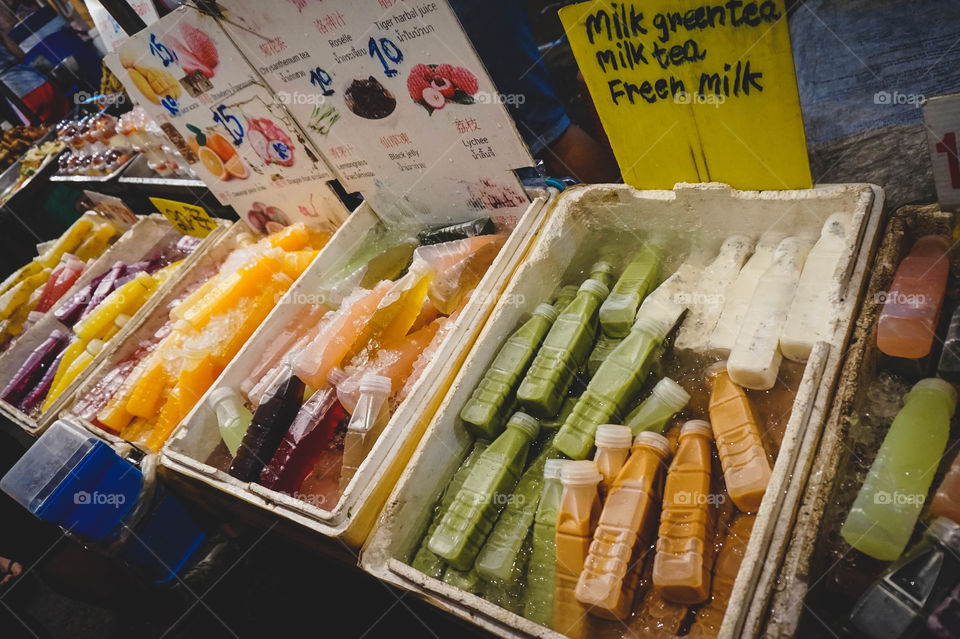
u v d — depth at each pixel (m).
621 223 1.77
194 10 1.81
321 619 2.31
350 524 1.34
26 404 2.75
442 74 1.54
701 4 1.13
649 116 1.41
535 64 2.29
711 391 1.33
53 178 3.86
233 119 2.14
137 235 3.32
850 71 1.59
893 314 1.14
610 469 1.29
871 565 1.01
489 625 1.15
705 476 1.18
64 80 5.10
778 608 0.95
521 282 1.68
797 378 1.25
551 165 2.59
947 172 1.12
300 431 1.63
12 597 2.90
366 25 1.54
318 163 2.11
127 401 2.15
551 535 1.29
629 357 1.41
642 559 1.18
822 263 1.29
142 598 2.43
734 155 1.38
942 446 1.05
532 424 1.46
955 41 1.42
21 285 3.45
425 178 1.92
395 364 1.71
